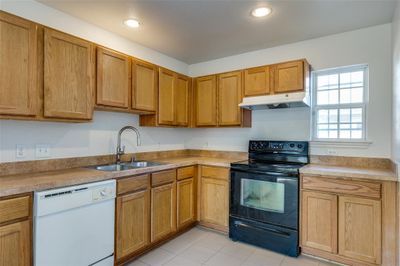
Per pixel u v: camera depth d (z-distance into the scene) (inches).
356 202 84.0
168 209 106.6
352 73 108.1
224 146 141.0
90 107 87.1
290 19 93.4
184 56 138.3
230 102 126.7
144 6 84.1
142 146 124.8
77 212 71.3
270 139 125.4
